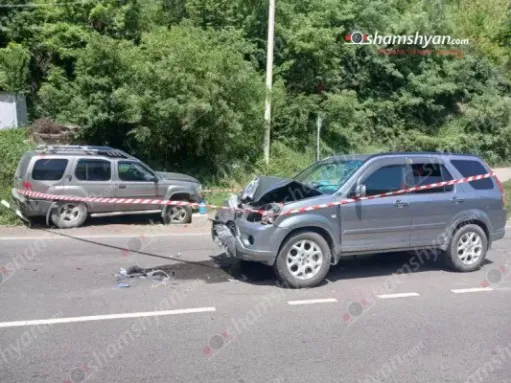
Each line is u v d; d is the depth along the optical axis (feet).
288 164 63.16
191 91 52.37
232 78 53.72
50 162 39.32
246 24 68.59
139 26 67.67
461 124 83.82
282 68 66.59
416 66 81.51
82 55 54.54
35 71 71.20
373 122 79.30
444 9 86.69
